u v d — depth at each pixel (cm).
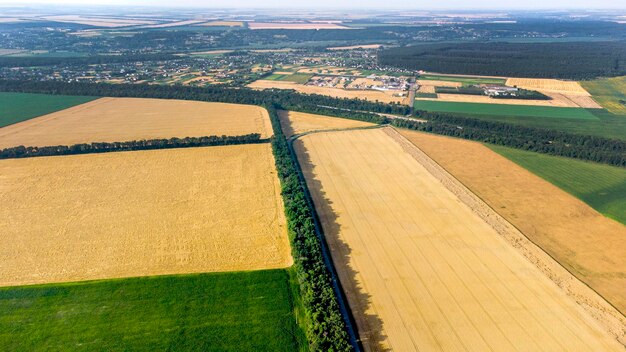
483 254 8906
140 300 7356
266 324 6906
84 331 6738
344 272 8312
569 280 8138
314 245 8625
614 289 7906
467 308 7400
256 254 8644
